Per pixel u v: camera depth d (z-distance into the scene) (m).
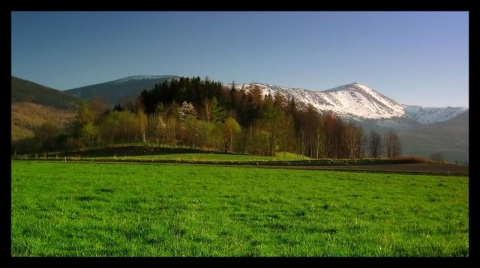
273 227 14.28
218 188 24.48
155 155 62.59
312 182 29.02
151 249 10.86
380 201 20.95
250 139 76.75
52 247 10.96
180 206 18.03
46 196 19.94
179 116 87.75
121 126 74.50
